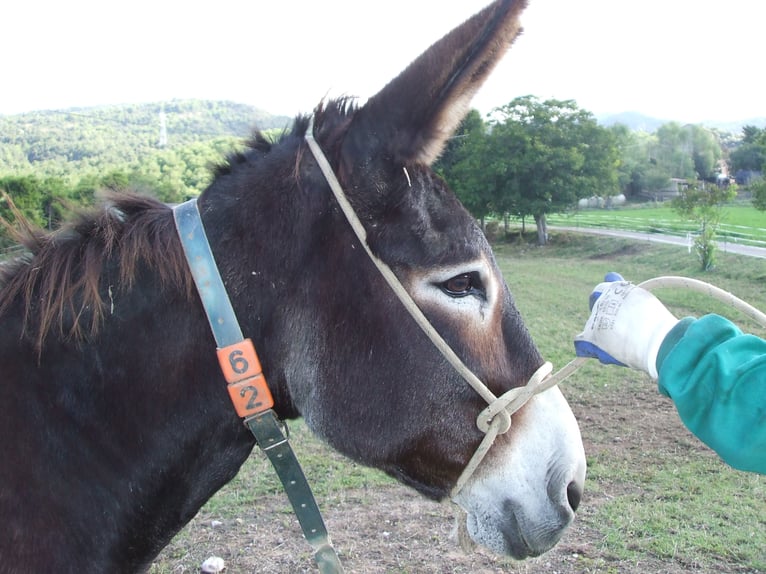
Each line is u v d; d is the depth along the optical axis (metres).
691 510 4.83
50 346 1.81
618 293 1.63
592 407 7.43
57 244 1.93
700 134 91.75
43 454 1.73
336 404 1.81
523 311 14.44
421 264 1.73
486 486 1.86
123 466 1.82
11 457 1.68
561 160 37.69
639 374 8.70
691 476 5.46
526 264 29.36
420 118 1.71
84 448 1.78
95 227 1.94
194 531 4.57
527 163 38.25
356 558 4.20
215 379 1.84
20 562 1.61
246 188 1.89
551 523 1.83
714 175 88.44
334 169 1.80
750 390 1.31
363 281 1.76
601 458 5.89
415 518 4.77
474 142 40.59
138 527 1.87
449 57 1.66
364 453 1.84
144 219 1.95
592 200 71.25
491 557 4.22
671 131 92.25
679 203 24.92
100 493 1.78
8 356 1.80
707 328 1.41
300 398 1.84
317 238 1.80
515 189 38.50
